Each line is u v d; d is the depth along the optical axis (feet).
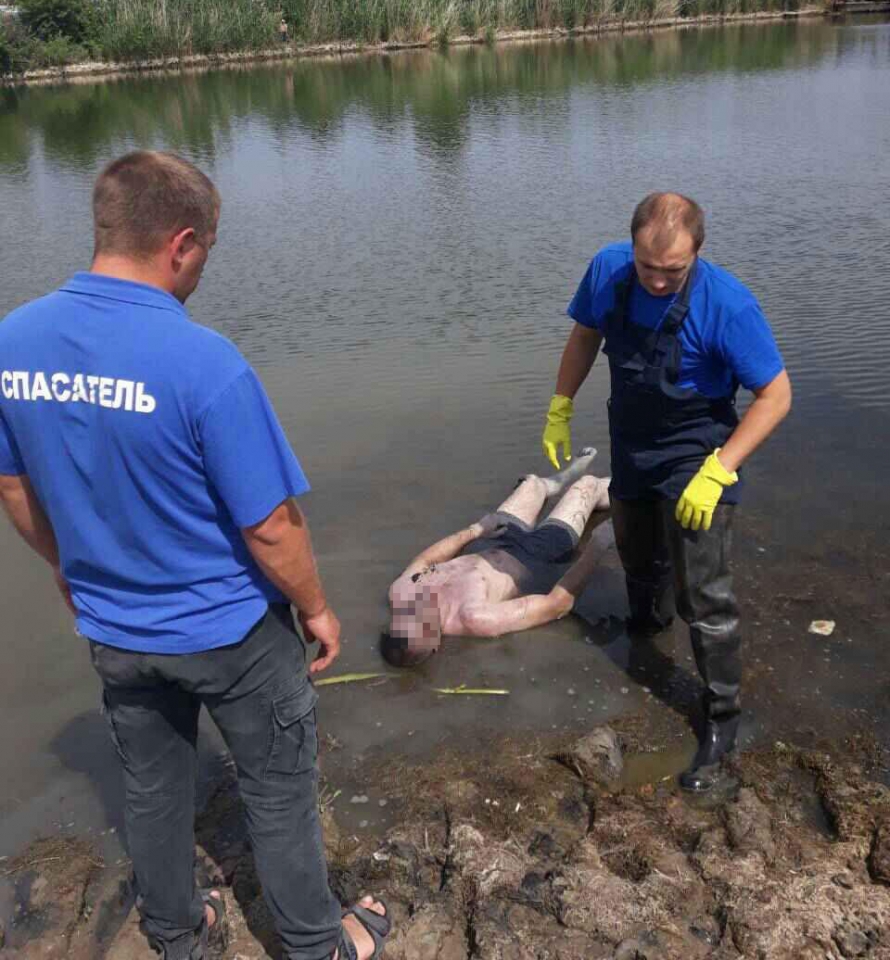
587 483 19.34
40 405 7.55
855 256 33.63
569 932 10.03
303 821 8.85
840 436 21.09
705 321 11.98
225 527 7.92
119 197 7.50
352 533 18.47
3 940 10.53
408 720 13.91
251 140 62.64
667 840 11.32
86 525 7.83
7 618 16.22
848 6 146.92
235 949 10.14
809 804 11.96
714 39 114.42
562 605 15.98
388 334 28.50
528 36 126.62
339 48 119.34
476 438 21.95
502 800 12.19
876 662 14.51
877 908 10.00
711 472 11.91
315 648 15.72
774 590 16.22
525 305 30.42
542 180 47.88
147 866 8.99
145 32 110.83
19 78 105.50
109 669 8.25
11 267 36.86
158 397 7.29
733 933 9.87
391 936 10.15
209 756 13.14
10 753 13.26
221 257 37.70
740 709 13.19
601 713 13.92
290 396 24.43
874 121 58.70
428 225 40.81
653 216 11.34
